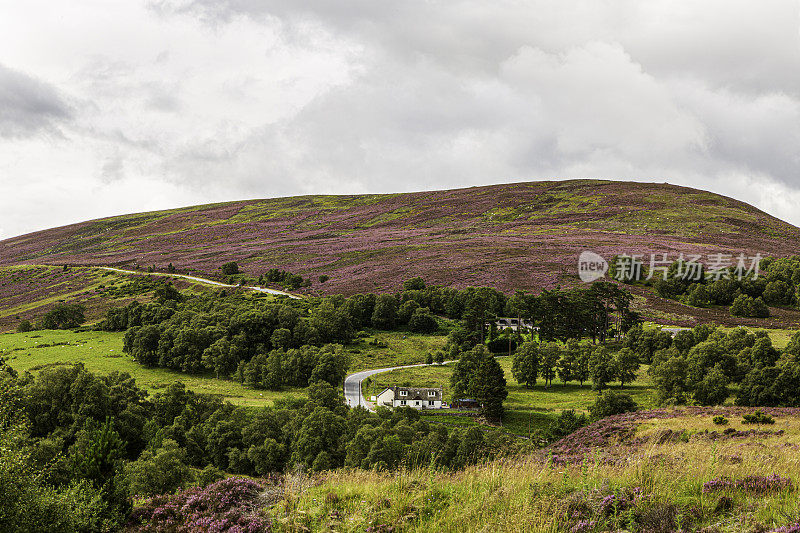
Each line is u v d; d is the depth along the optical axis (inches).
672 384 3112.7
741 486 565.0
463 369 3789.4
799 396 2760.8
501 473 639.8
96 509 627.8
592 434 1770.4
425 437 2343.8
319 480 708.0
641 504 524.7
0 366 1005.2
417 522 540.1
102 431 685.9
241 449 2618.1
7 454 674.8
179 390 3031.5
